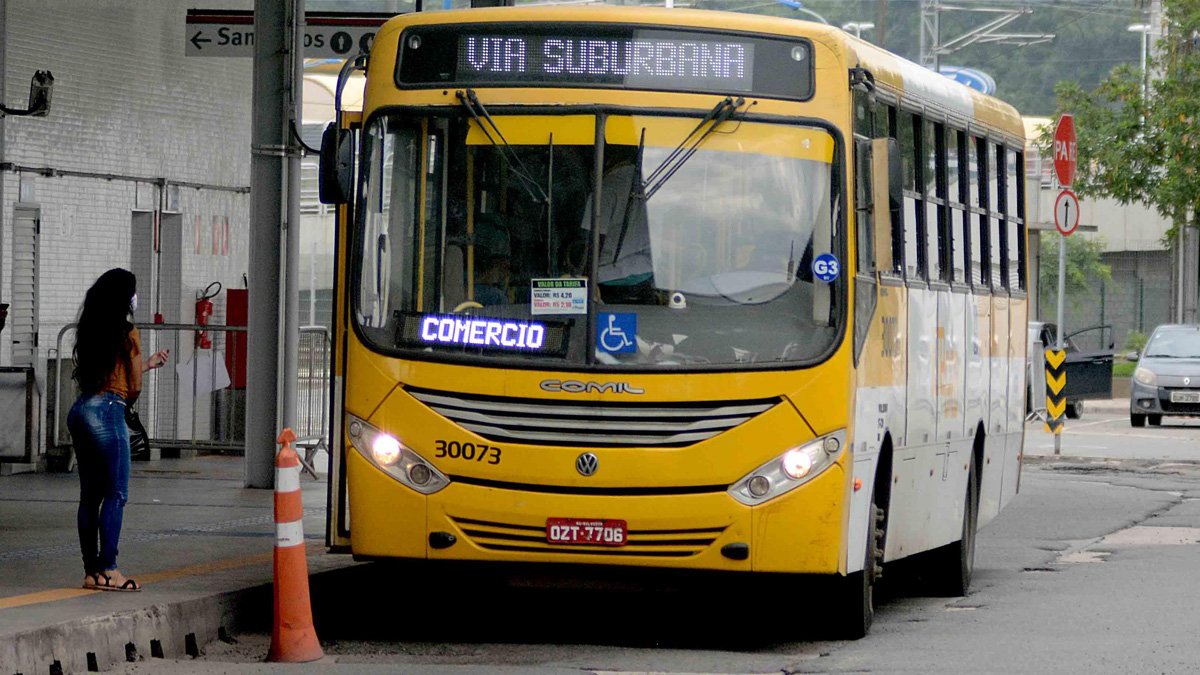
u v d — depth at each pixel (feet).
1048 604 93.15
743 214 74.54
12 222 139.85
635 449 73.00
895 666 71.67
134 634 71.46
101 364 77.71
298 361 135.64
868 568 79.56
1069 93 323.16
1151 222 516.32
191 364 149.89
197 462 149.18
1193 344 265.95
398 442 74.54
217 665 70.49
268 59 124.16
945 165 95.81
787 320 73.92
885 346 81.10
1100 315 520.83
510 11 76.33
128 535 99.76
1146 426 261.44
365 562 90.89
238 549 93.61
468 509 73.82
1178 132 306.35
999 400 110.93
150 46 155.12
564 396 73.31
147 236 156.46
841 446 73.56
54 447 140.15
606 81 75.31
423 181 75.82
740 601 94.38
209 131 163.53
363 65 78.33
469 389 73.92
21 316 140.97
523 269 74.54
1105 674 69.56
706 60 75.41
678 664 72.49
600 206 74.54
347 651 75.82
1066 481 173.27
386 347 74.79
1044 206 448.65
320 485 131.75
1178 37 313.12
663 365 73.31
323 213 408.87
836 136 75.10
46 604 73.00
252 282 125.39
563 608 91.50
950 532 96.94
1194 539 125.29
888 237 77.36
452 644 78.28
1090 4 536.83
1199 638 79.30
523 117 75.41
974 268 103.19
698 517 72.95
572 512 73.26
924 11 442.50
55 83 144.25
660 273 74.13
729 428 73.15
